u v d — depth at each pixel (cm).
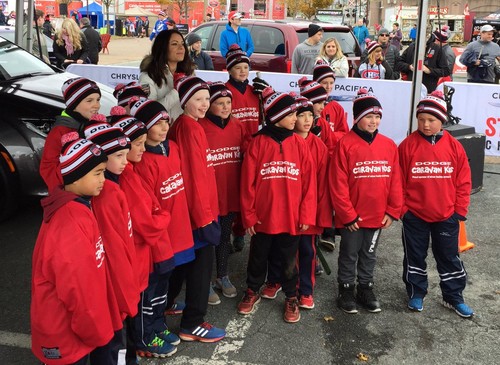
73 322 201
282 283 344
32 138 471
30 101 496
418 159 340
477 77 992
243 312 352
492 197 602
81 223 203
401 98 711
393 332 334
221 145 351
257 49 881
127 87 330
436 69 844
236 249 452
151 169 274
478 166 585
